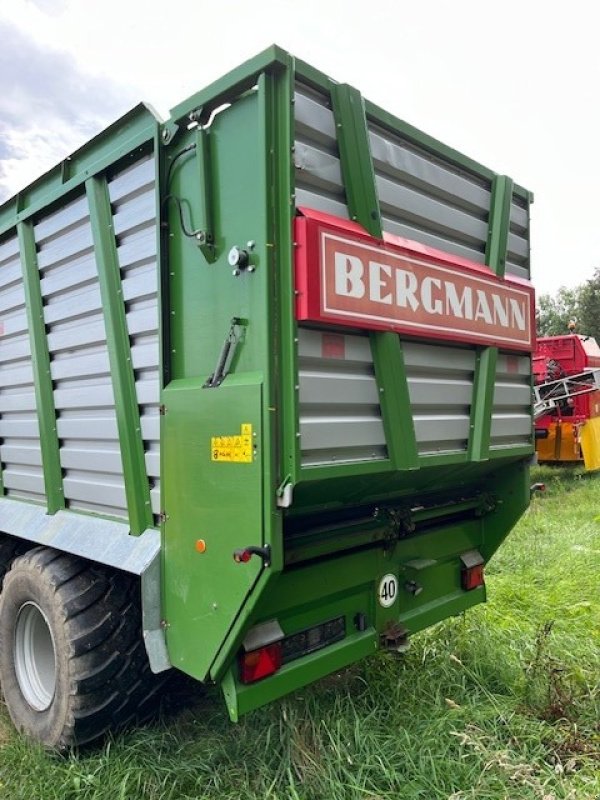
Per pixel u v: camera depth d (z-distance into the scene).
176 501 2.27
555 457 10.33
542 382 10.46
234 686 2.13
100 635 2.56
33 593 2.80
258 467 1.95
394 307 2.28
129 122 2.51
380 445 2.28
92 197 2.66
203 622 2.16
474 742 2.35
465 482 3.22
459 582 3.25
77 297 2.87
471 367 2.78
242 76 2.00
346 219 2.19
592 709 2.77
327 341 2.09
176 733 2.67
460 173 2.84
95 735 2.60
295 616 2.40
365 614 2.67
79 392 2.91
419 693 2.86
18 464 3.54
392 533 2.70
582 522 6.67
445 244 2.72
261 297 1.97
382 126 2.42
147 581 2.30
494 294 2.86
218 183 2.13
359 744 2.43
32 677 2.97
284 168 1.97
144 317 2.47
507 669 3.09
